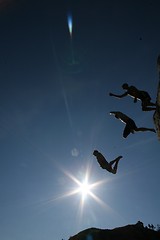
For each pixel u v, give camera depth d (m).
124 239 13.46
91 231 14.38
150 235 13.71
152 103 11.44
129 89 11.34
